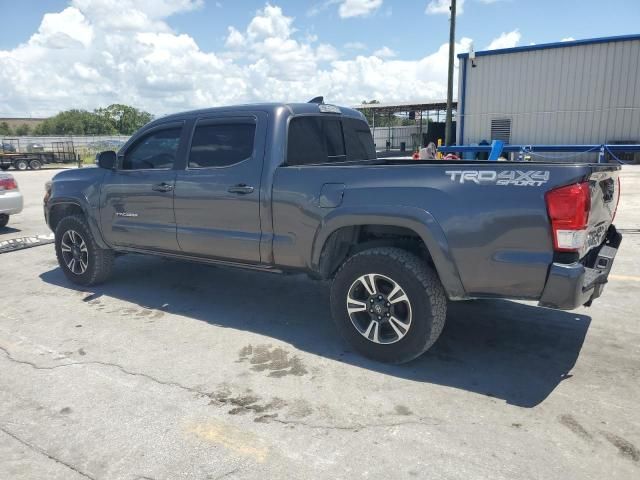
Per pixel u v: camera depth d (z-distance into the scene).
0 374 3.72
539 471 2.58
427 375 3.63
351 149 5.17
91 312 5.02
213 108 4.61
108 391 3.45
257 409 3.21
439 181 3.43
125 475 2.62
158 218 4.94
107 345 4.21
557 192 3.07
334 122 4.93
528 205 3.15
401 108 38.66
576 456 2.70
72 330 4.55
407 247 3.79
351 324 3.88
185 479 2.58
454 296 3.50
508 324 4.54
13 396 3.41
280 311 5.00
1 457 2.78
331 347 4.13
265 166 4.18
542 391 3.38
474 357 3.91
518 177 3.18
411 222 3.49
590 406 3.18
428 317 3.55
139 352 4.07
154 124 5.00
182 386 3.51
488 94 22.77
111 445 2.86
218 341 4.27
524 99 22.12
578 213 3.04
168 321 4.75
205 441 2.89
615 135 20.86
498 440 2.85
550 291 3.16
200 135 4.62
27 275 6.42
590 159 15.34
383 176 3.62
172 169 4.80
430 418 3.08
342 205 3.76
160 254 5.13
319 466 2.66
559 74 21.33
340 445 2.83
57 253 5.97
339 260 4.16
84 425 3.06
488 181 3.27
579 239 3.08
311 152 4.51
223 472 2.62
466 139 23.58
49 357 3.99
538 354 3.94
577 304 3.17
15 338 4.38
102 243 5.54
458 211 3.35
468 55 22.36
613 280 5.72
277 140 4.18
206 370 3.74
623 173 17.77
